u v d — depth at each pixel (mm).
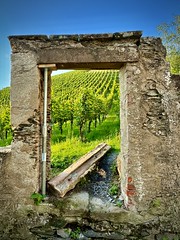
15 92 3564
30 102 3553
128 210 3455
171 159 3447
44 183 3682
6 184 3576
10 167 3574
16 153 3574
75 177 4406
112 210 3498
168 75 3475
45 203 3582
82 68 3951
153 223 3430
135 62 3463
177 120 3465
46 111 3746
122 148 3996
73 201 3611
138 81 3461
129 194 3441
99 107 13797
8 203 3568
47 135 4137
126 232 3455
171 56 9055
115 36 3439
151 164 3441
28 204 3559
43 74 3836
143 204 3436
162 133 3455
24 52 3568
